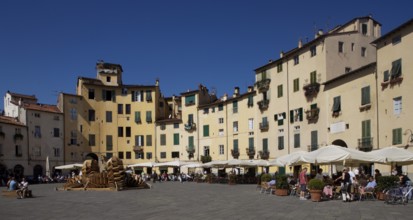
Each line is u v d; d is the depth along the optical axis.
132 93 85.31
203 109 79.31
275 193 32.75
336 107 48.22
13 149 67.06
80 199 29.78
